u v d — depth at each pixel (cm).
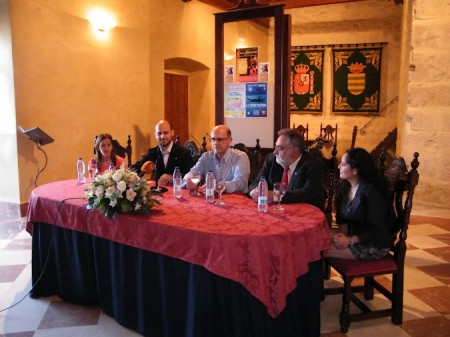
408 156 507
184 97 802
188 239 208
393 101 870
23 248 381
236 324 205
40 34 481
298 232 206
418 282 318
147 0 619
